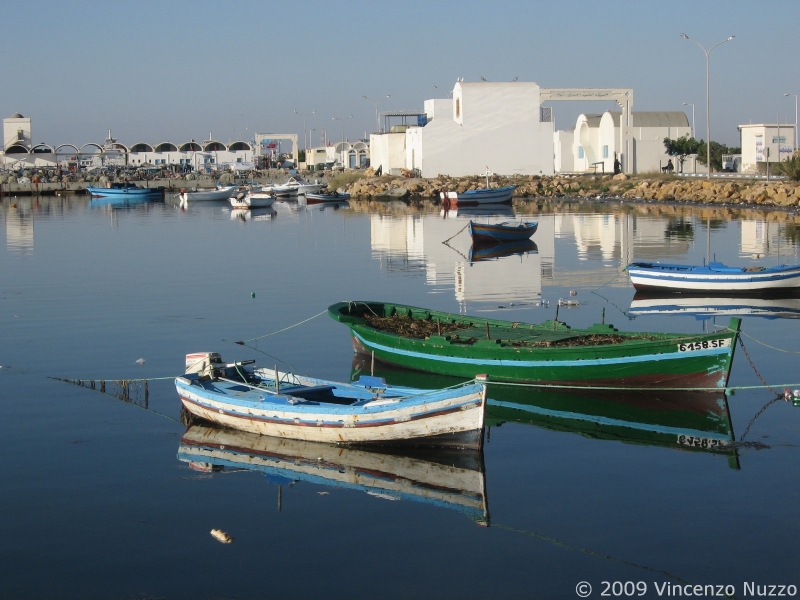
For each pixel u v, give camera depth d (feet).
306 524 38.99
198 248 144.46
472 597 33.06
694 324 77.71
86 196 327.26
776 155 260.21
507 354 58.49
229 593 33.35
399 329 66.59
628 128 279.49
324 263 123.65
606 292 96.27
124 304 89.92
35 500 41.42
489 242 142.92
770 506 40.14
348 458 46.85
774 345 69.41
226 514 40.01
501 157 286.05
